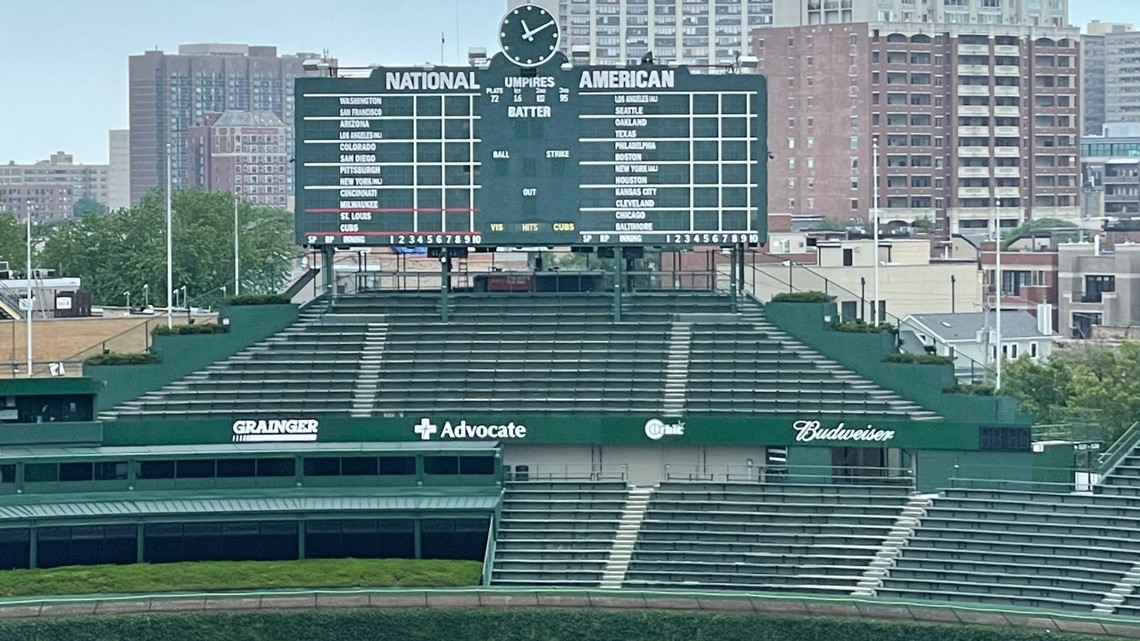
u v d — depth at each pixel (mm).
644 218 151500
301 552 139750
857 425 143000
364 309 157000
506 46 150750
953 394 145375
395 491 142250
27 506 136875
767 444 144750
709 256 186250
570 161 151250
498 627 124188
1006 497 137375
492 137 151000
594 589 130000
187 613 124000
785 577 132625
